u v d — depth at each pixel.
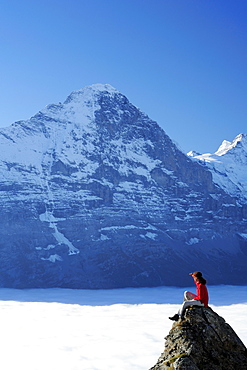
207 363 19.61
